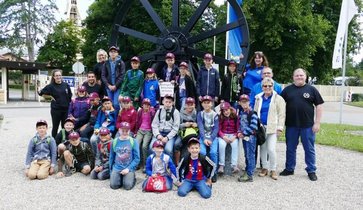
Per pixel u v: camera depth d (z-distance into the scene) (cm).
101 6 2769
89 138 698
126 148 559
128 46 2638
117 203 480
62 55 4522
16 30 4541
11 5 4503
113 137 683
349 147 890
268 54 2642
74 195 511
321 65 3148
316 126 608
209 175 539
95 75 796
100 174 592
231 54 1278
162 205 475
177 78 746
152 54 913
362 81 5097
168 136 627
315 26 2547
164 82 709
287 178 623
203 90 731
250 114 612
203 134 618
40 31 4612
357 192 546
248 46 859
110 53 752
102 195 514
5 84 2461
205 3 886
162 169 546
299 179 617
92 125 701
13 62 2427
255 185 578
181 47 891
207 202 491
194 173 527
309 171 619
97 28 2856
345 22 1382
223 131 638
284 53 2600
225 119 636
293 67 2627
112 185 545
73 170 632
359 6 3077
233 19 1285
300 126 617
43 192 523
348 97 3947
